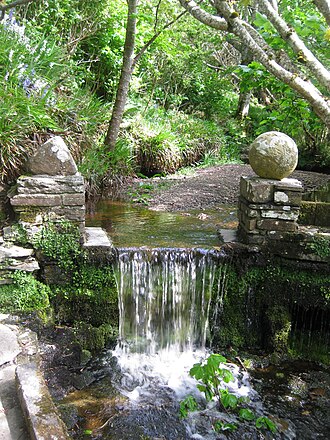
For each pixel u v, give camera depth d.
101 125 6.60
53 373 3.25
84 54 7.95
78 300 3.75
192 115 10.44
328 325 3.85
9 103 4.31
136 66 8.48
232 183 6.89
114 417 2.94
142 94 9.38
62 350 3.46
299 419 3.06
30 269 3.57
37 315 3.50
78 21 7.45
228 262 3.84
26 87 4.86
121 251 3.75
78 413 2.95
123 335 3.80
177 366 3.63
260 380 3.47
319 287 3.79
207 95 11.55
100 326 3.73
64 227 3.69
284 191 3.72
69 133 5.48
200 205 5.62
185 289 3.83
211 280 3.85
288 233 3.79
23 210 3.62
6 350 2.81
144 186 6.49
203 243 4.01
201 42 11.40
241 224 4.09
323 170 8.27
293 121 5.36
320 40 4.41
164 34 8.19
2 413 2.21
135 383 3.34
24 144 4.27
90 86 7.69
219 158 9.06
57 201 3.64
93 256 3.73
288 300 3.88
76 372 3.33
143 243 3.98
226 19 1.57
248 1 1.72
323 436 2.92
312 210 4.26
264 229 3.81
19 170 4.15
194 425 2.93
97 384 3.27
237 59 12.42
